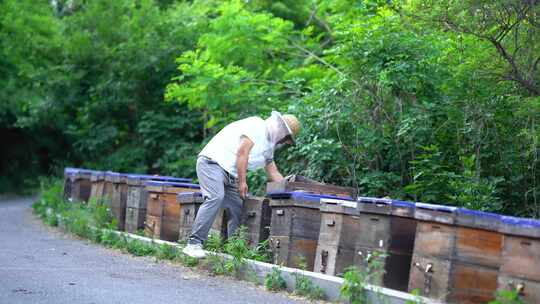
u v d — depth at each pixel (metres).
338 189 11.69
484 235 7.92
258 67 20.34
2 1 31.12
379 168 14.19
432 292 8.18
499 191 12.28
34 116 29.03
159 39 24.28
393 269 8.79
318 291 9.19
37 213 22.39
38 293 8.95
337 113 14.30
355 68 14.02
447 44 13.09
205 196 11.50
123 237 13.85
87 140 25.19
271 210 11.58
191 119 22.66
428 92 13.70
